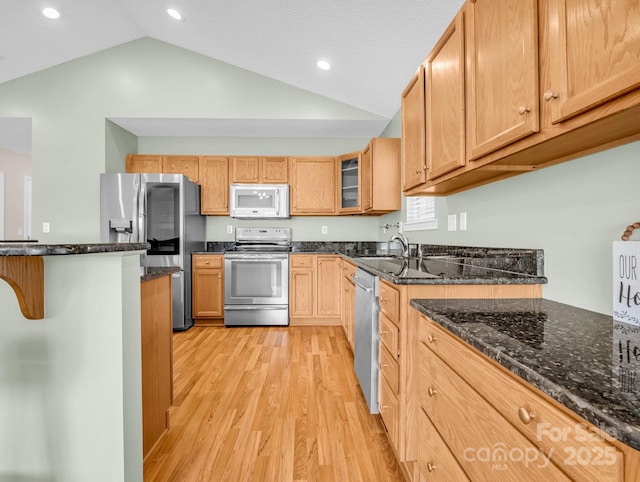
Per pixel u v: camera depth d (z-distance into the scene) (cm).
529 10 91
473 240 195
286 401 209
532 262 137
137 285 124
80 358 111
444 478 101
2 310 110
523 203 147
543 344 75
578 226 115
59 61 365
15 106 370
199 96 371
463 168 135
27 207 556
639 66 62
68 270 109
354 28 245
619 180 100
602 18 70
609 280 103
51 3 294
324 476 145
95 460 112
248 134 427
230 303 385
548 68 86
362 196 388
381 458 157
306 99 375
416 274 151
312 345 318
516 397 66
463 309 112
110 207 359
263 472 147
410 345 139
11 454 112
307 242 449
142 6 308
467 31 126
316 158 418
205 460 154
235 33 305
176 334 356
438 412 106
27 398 111
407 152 196
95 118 369
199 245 419
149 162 410
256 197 411
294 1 238
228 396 215
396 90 309
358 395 216
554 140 93
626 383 54
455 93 136
